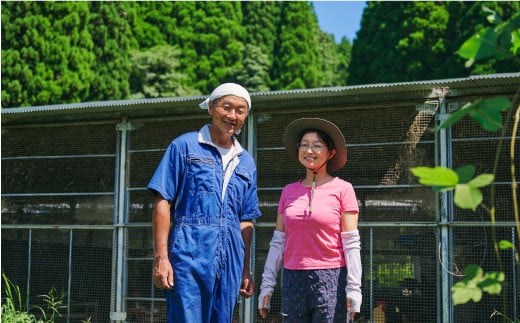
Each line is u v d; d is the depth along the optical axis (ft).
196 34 88.89
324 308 11.32
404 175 16.44
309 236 11.49
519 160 15.62
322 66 126.72
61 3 58.90
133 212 18.70
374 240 16.56
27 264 19.45
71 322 18.78
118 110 18.60
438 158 16.20
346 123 17.11
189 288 10.36
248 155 11.44
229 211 10.84
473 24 63.26
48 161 19.70
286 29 96.37
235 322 17.39
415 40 67.46
